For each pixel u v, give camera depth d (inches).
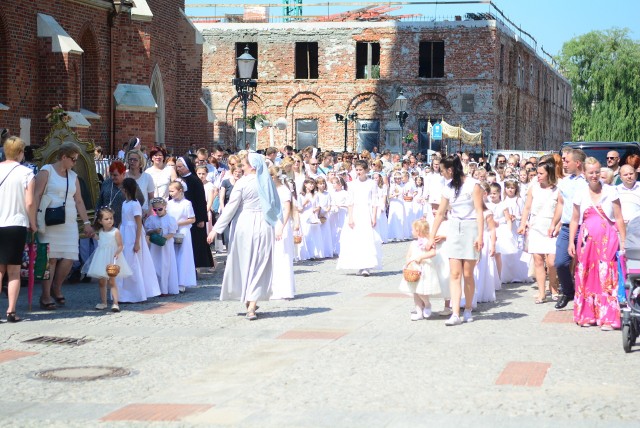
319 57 2235.5
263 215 507.8
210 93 2262.6
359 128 2233.0
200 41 1478.8
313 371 378.6
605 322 479.2
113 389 354.6
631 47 3041.3
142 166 627.8
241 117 2265.0
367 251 713.6
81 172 703.1
